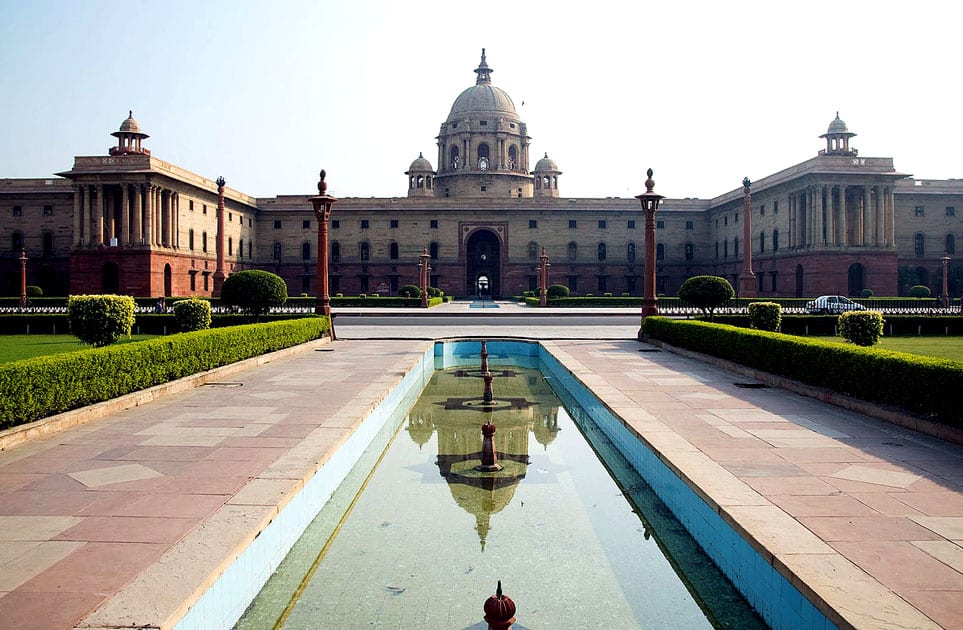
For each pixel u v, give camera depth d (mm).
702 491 8281
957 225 72125
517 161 99812
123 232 61781
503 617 5020
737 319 34094
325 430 11539
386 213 85500
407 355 23672
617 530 8773
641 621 6461
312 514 9148
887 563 6148
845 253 61000
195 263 69500
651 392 15805
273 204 85500
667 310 51656
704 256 87188
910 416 11891
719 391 15992
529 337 31516
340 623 6363
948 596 5523
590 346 27500
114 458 9797
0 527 7109
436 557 7887
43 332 33031
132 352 14109
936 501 7914
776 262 68562
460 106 99375
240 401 14391
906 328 33406
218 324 33000
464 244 85812
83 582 5840
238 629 6270
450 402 18047
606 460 12195
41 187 73062
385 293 85375
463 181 96688
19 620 5207
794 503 7781
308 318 27359
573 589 7102
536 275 85812
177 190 66312
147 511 7559
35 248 73500
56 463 9547
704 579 7363
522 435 14242
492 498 10039
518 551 8062
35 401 11227
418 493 10289
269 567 7395
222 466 9336
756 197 72812
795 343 16203
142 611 5320
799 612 5836
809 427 11945
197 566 6086
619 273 86250
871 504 7781
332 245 85625
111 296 21469
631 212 86062
